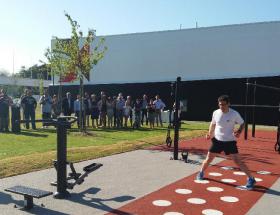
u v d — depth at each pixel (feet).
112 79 106.22
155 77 101.24
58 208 19.35
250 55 90.48
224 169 29.45
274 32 88.07
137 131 61.11
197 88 96.12
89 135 53.57
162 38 100.32
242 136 55.11
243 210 19.67
